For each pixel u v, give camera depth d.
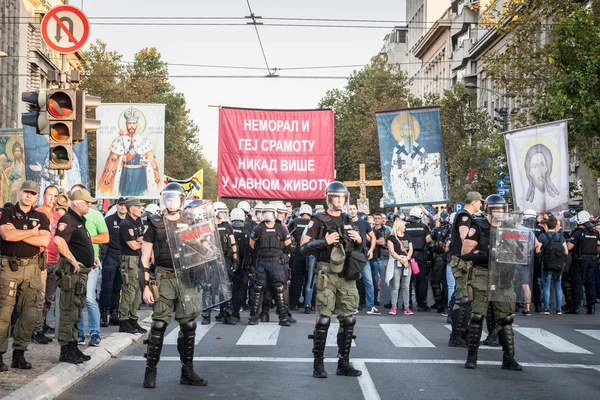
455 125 49.97
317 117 18.23
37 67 54.47
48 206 12.33
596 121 25.75
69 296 9.67
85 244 9.80
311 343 12.51
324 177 18.25
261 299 15.07
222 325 14.98
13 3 49.44
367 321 15.91
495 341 12.55
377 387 8.95
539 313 18.72
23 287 9.31
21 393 7.75
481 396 8.53
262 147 18.20
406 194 20.42
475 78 73.38
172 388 8.81
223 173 18.14
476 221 10.32
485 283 10.24
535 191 19.84
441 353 11.56
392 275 17.55
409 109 20.36
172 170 70.00
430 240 18.52
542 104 27.12
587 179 31.19
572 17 26.44
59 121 10.32
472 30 74.44
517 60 32.97
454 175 47.50
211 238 9.18
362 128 63.97
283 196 18.23
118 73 54.50
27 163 18.03
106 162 18.69
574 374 10.00
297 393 8.59
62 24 11.23
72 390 8.62
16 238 9.11
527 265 10.20
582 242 18.80
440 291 17.97
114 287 14.56
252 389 8.80
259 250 15.00
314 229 9.51
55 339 11.92
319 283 9.53
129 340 12.29
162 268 8.97
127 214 13.25
